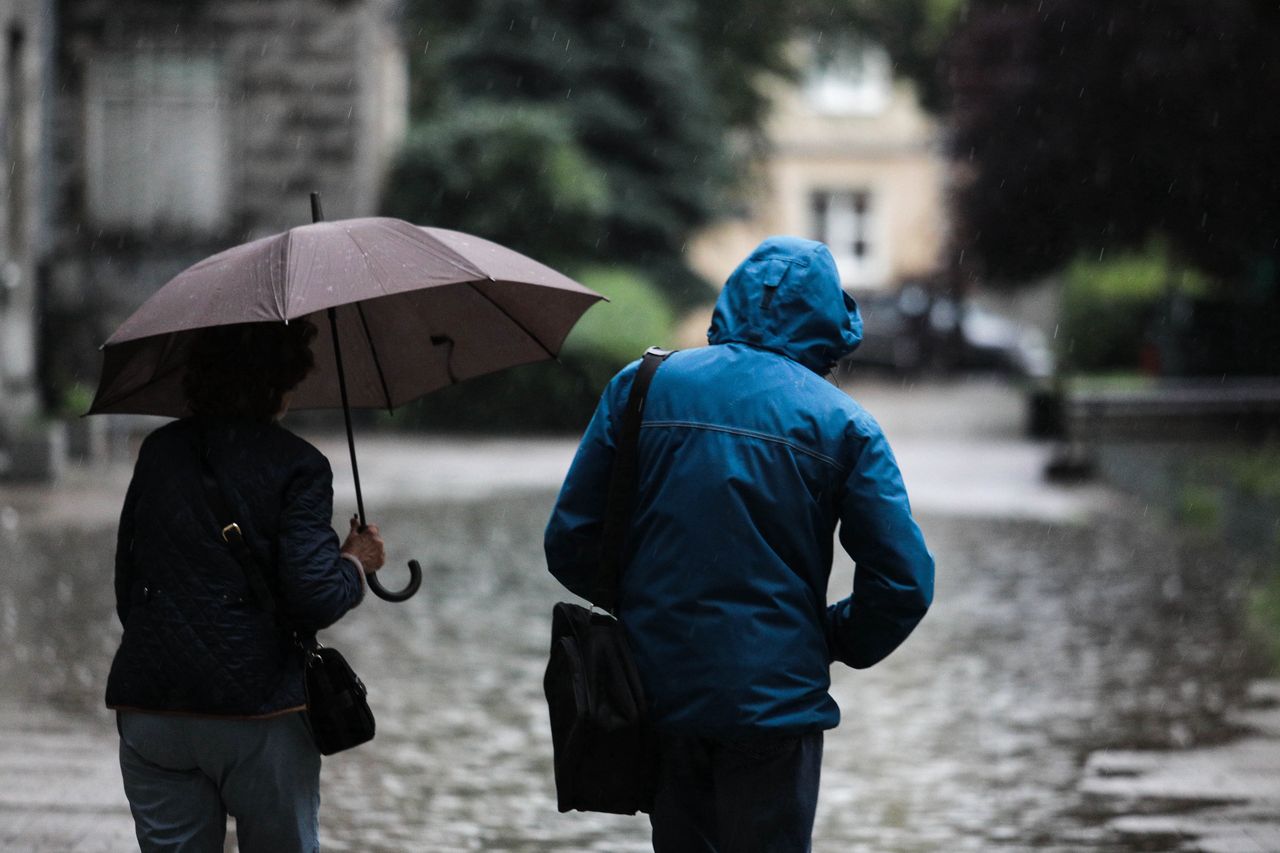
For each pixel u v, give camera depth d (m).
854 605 6.18
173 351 6.92
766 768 6.04
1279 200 36.31
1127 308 47.75
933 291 65.62
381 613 18.06
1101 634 17.27
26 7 31.06
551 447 38.69
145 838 6.34
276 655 6.25
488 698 14.10
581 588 6.50
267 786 6.29
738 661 5.95
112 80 42.94
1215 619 18.09
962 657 16.11
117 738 12.36
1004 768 11.98
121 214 43.06
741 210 59.34
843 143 81.50
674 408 6.18
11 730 12.51
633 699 6.02
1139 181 37.22
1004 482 32.53
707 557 6.02
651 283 52.19
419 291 7.18
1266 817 10.62
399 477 31.62
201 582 6.18
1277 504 22.39
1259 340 42.28
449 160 45.78
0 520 23.55
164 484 6.27
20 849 9.60
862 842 10.17
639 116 52.75
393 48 50.06
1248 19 34.44
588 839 10.22
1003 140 38.62
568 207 45.59
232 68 43.09
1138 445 33.97
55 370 33.16
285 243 6.46
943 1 67.88
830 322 6.27
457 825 10.47
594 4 52.62
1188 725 13.29
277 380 6.44
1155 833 10.30
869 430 6.11
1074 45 36.56
